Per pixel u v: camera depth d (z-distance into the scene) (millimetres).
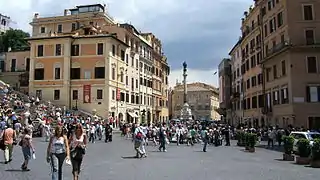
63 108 56031
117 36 68188
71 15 74750
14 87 65938
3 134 18172
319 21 46125
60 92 60062
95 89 59719
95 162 19938
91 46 60688
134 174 15273
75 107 59469
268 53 53812
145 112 79562
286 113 46531
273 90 52000
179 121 58875
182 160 21672
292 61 45219
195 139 40656
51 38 60875
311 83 44656
